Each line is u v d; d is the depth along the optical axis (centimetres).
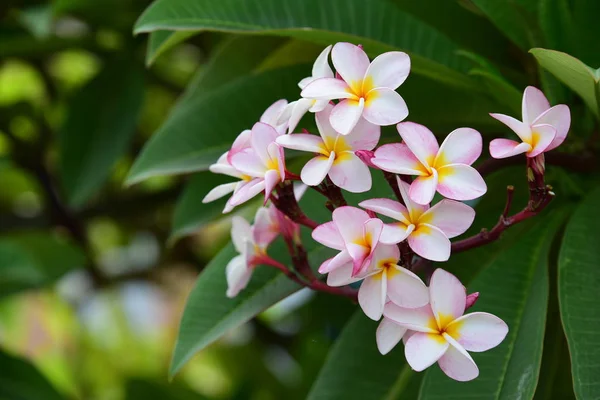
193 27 128
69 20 190
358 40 125
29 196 230
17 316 260
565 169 129
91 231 243
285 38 144
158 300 268
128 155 215
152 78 200
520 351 119
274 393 211
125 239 239
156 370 254
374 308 110
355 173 111
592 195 125
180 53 198
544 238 127
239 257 122
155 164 136
